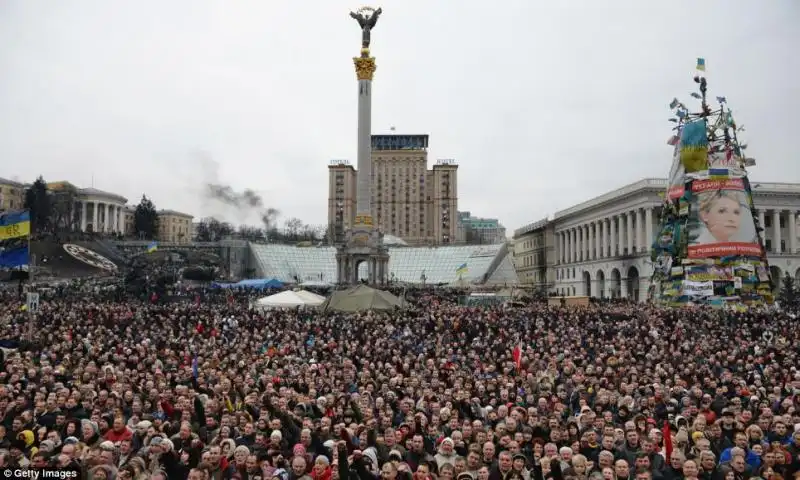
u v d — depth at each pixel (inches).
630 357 1123.3
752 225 2124.8
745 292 2087.8
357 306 1813.5
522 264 6934.1
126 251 4822.8
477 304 2952.8
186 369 896.9
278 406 642.2
